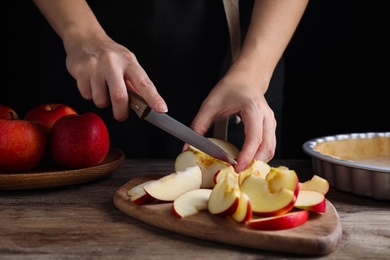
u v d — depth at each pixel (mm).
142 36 1546
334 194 1198
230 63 1597
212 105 1212
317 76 2521
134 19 1534
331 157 1220
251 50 1298
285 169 1048
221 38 1571
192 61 1577
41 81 1649
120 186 1229
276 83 1683
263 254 894
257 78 1260
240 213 920
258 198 959
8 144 1188
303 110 2572
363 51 2461
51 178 1181
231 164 1147
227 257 881
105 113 1611
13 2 2201
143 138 1621
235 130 1583
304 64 2518
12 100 2295
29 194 1172
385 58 2451
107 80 1114
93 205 1105
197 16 1547
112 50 1148
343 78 2510
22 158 1203
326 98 2547
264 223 914
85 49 1174
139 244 923
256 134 1160
